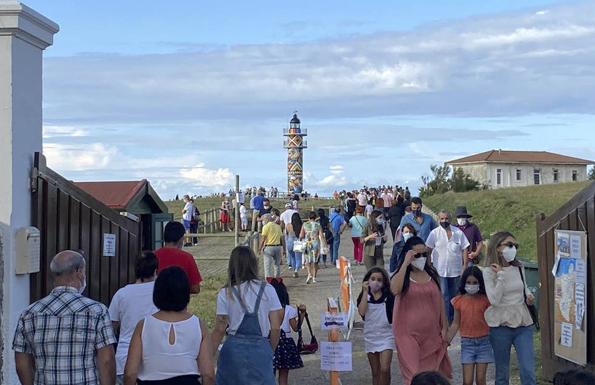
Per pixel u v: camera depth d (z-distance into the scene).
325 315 8.84
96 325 5.71
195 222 33.66
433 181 68.00
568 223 9.84
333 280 21.52
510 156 93.31
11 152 6.99
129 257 10.30
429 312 8.44
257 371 7.00
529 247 29.31
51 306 5.70
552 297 10.30
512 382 10.02
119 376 7.02
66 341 5.62
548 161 93.19
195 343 5.90
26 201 7.23
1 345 6.75
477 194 49.38
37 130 7.52
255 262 7.25
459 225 13.86
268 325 7.16
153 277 7.47
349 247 33.31
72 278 5.83
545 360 10.48
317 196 86.62
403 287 8.44
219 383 7.09
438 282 8.65
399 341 8.45
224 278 22.05
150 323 5.87
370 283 9.16
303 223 22.97
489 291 8.57
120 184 12.70
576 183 50.25
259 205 35.41
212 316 15.32
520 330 8.63
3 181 6.96
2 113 6.99
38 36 7.41
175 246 8.28
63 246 8.01
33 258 7.09
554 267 10.05
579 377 4.14
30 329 5.68
